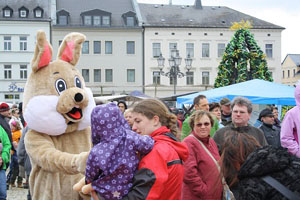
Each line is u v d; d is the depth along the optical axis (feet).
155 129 9.57
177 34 140.87
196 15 148.87
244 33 44.45
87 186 8.77
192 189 13.19
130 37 139.44
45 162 14.69
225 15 149.79
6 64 134.51
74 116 15.83
